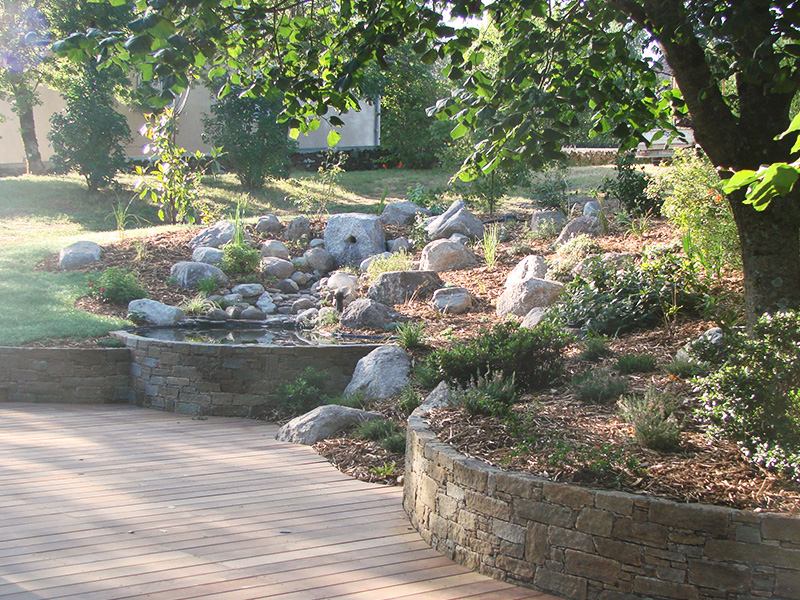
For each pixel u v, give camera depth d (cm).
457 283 1197
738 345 479
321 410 774
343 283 1253
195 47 486
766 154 546
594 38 584
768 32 446
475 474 456
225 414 903
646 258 905
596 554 402
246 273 1316
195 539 480
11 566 424
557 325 776
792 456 407
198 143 2355
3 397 941
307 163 2512
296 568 439
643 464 444
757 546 363
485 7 571
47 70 1920
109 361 955
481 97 539
